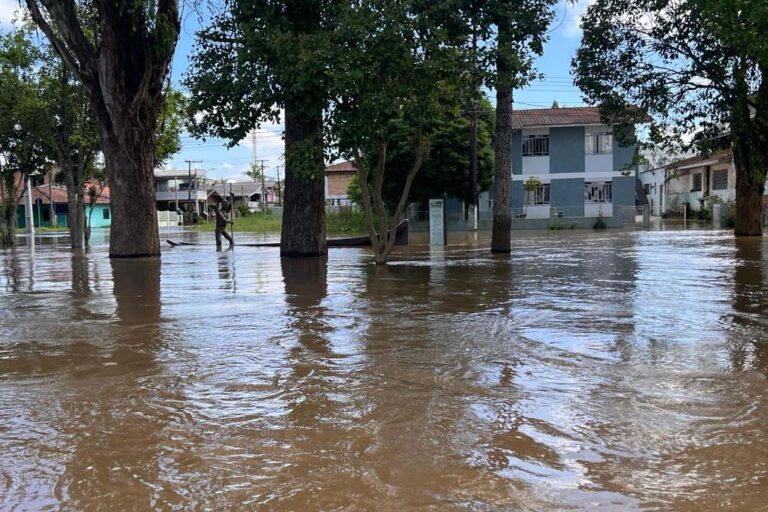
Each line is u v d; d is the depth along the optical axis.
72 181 26.09
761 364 5.15
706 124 21.53
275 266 14.05
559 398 4.37
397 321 7.16
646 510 2.83
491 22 12.87
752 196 22.92
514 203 41.09
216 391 4.62
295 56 11.12
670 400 4.29
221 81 12.80
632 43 21.39
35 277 12.63
